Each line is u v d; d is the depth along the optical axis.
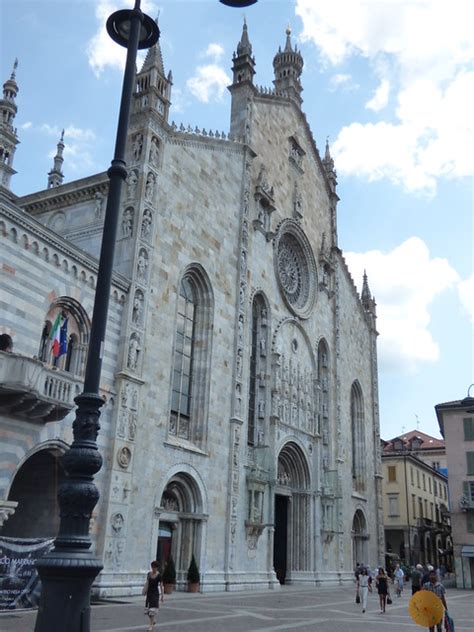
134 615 22.84
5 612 20.94
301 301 54.75
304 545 48.62
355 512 59.81
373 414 67.56
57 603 8.95
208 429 37.41
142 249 33.53
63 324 28.27
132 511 30.17
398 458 87.19
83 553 9.34
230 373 40.56
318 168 61.34
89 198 36.47
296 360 51.00
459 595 50.09
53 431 25.86
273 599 33.88
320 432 53.56
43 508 27.80
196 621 22.17
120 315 31.66
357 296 67.69
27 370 22.84
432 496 96.44
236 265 43.06
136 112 36.28
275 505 49.38
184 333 38.00
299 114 57.84
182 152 38.88
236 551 38.25
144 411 31.97
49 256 27.16
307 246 55.72
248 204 45.88
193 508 35.66
